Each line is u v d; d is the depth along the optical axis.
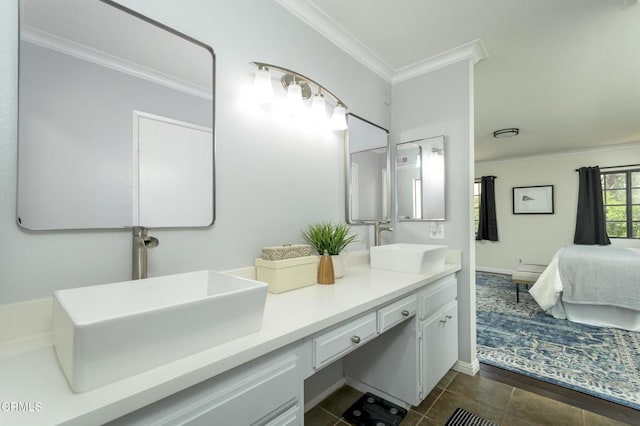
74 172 0.94
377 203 2.31
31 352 0.78
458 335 2.17
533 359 2.34
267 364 0.86
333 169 1.92
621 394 1.87
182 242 1.19
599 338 2.72
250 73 1.44
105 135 1.01
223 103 1.33
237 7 1.39
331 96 1.84
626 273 2.97
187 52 1.21
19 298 0.84
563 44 2.08
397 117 2.48
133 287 0.95
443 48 2.12
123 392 0.58
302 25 1.72
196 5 1.24
